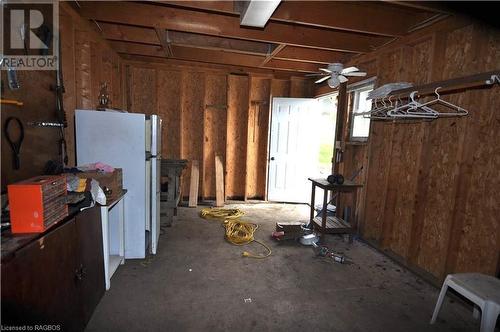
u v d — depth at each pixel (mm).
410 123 2895
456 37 2436
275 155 5227
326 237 3625
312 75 5070
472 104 2160
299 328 1867
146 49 3984
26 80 1812
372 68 3527
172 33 3480
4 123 1579
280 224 3576
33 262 1186
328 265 2818
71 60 2580
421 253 2746
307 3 2553
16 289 1081
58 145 2277
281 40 3154
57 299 1382
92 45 3178
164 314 1951
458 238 2311
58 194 1439
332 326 1898
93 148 2479
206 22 2945
